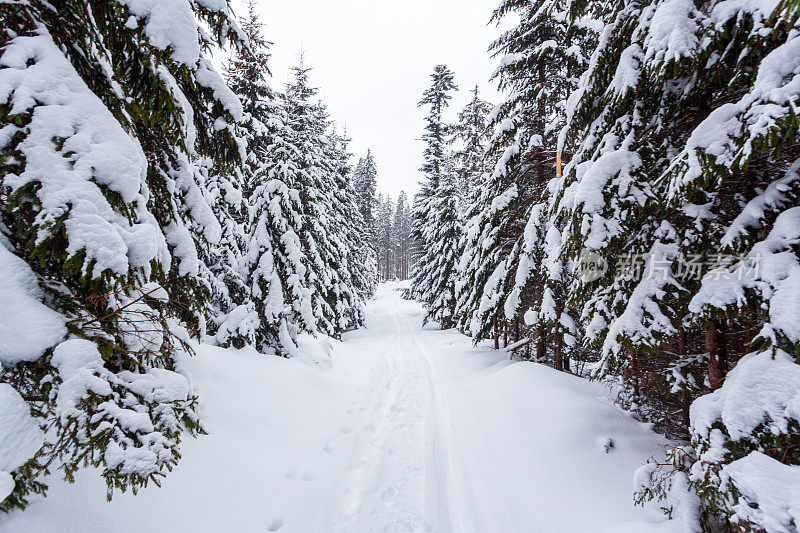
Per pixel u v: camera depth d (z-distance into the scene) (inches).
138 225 108.0
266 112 476.1
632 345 164.6
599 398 260.1
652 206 169.6
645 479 159.6
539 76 406.6
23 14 106.0
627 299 186.7
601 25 335.0
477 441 265.3
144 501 155.3
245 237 387.5
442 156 1034.7
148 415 105.4
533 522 172.2
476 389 358.3
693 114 185.3
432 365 545.6
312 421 302.8
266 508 192.9
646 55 161.9
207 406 243.1
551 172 403.5
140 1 117.8
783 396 107.3
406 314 1320.1
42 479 130.1
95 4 122.0
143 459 94.8
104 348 104.3
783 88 112.1
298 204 416.5
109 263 92.7
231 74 454.9
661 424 224.5
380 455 269.0
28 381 92.0
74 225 90.3
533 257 369.4
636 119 189.2
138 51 125.5
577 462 201.5
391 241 2859.3
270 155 419.2
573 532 156.6
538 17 382.3
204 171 343.0
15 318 87.5
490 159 493.4
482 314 432.5
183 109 142.4
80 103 101.8
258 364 333.1
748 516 99.3
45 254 90.6
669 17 154.5
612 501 168.2
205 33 164.6
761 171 148.6
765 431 108.6
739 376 120.4
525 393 288.4
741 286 131.1
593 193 180.5
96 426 91.0
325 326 601.3
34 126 92.9
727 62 151.9
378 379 475.5
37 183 90.8
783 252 121.9
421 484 230.4
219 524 169.8
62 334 94.0
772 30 122.0
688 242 162.4
